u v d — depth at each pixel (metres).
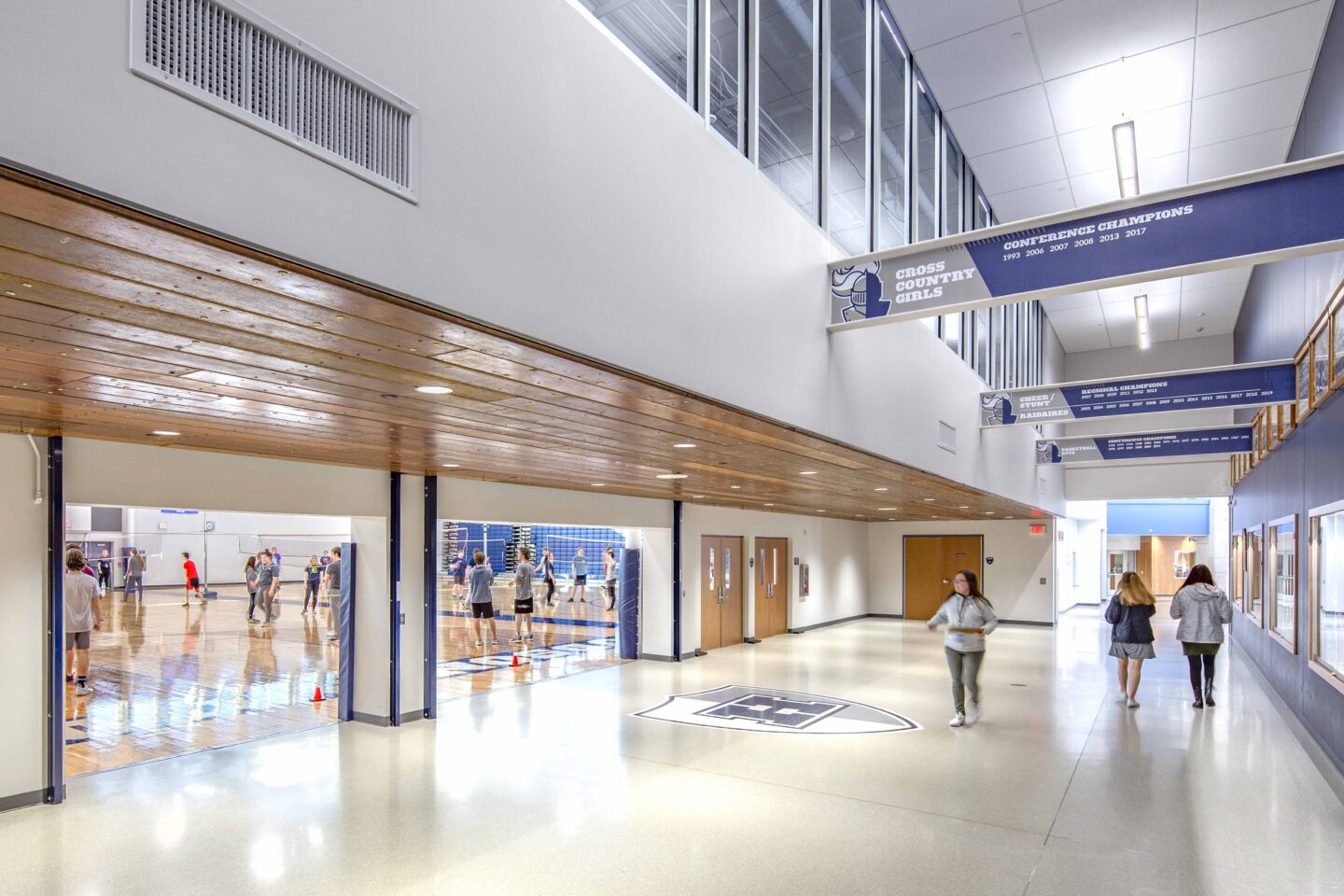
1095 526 27.03
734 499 12.44
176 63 2.05
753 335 4.99
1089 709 9.06
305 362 3.50
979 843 4.91
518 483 9.50
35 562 5.54
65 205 1.89
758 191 5.15
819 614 17.83
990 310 12.60
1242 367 9.45
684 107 4.41
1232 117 9.00
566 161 3.45
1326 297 7.92
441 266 2.80
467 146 2.94
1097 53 7.89
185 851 4.74
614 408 4.68
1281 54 7.78
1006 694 9.98
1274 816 5.41
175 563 20.38
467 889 4.24
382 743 7.27
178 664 10.88
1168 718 8.60
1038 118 9.16
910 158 8.53
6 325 2.86
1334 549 6.72
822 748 7.18
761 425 5.32
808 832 5.09
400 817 5.34
